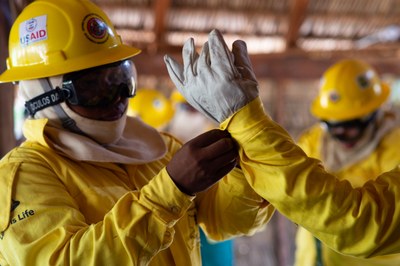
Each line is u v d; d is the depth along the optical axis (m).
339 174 3.10
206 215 1.53
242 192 1.43
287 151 1.15
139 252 1.13
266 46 6.05
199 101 1.19
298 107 6.47
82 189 1.31
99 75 1.39
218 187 1.50
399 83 6.20
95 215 1.29
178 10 5.56
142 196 1.17
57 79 1.38
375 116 3.12
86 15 1.42
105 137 1.42
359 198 1.14
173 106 5.16
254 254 6.10
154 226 1.14
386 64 6.12
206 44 1.19
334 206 1.12
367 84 3.24
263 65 6.04
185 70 1.21
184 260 1.38
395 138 3.01
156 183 1.16
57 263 1.14
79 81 1.37
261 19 5.76
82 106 1.38
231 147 1.17
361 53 6.09
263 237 6.12
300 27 5.89
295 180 1.13
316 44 6.11
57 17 1.41
